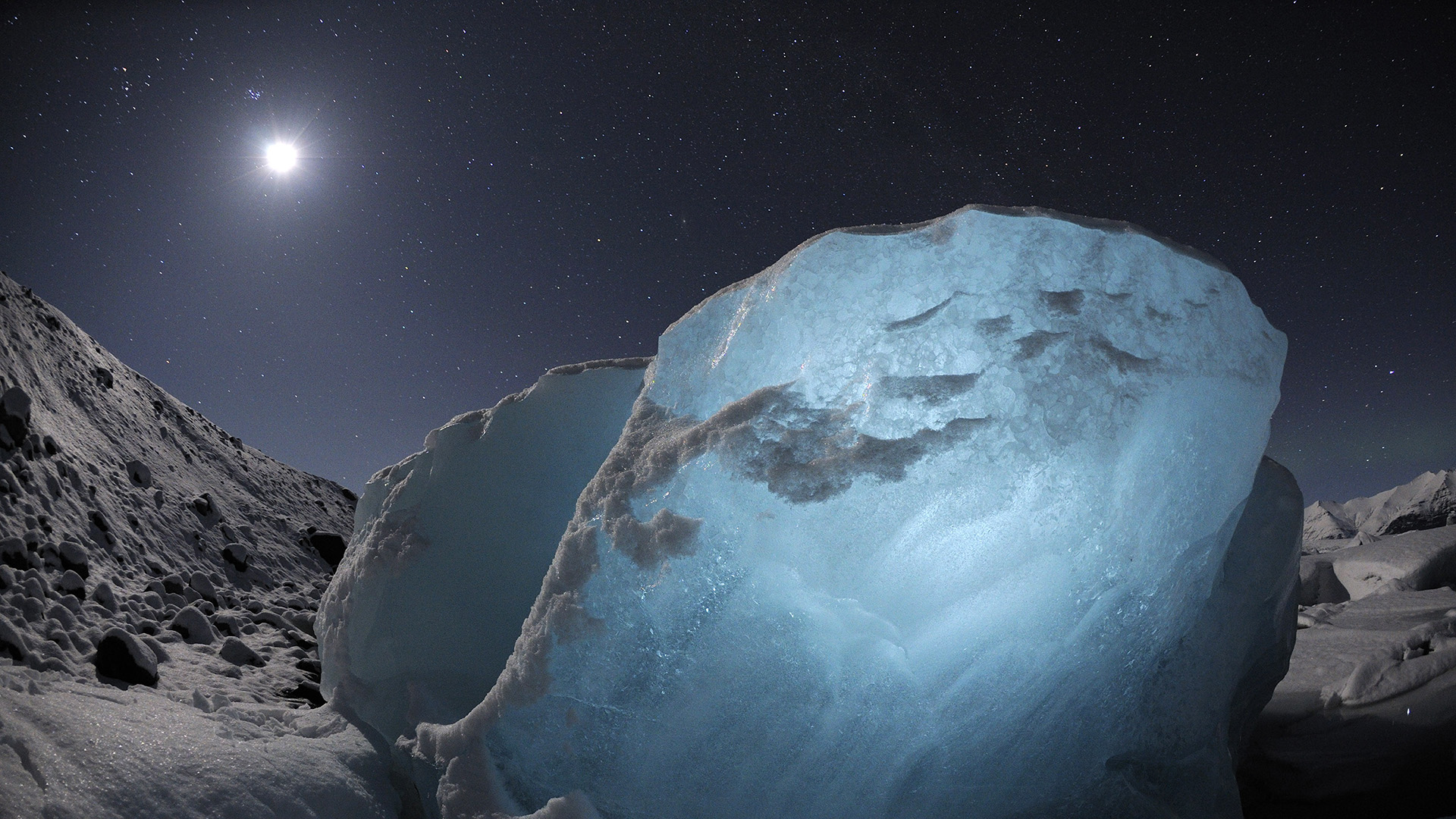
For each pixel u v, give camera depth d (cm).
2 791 167
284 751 222
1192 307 214
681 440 202
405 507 285
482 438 282
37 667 277
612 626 196
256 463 1103
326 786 212
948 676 190
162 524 596
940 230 205
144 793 182
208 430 1072
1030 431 190
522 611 268
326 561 856
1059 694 204
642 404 226
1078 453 192
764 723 190
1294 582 281
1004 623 191
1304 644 536
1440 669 395
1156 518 206
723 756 191
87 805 173
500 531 275
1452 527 860
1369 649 489
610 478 209
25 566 351
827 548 185
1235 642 246
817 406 200
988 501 186
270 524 842
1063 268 205
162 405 996
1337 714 393
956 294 200
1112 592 201
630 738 196
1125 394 197
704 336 229
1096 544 196
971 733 195
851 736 190
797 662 188
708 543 191
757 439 194
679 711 192
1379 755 347
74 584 367
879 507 185
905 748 190
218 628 443
